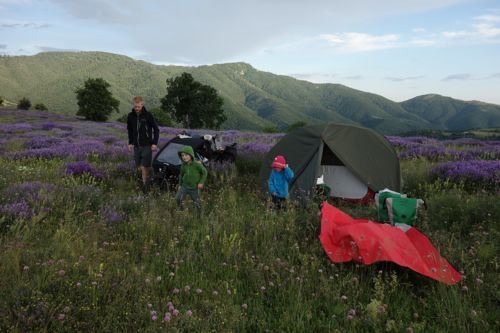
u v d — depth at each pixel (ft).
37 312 10.78
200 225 20.95
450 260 16.38
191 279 14.70
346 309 12.57
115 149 50.90
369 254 15.39
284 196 25.85
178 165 31.89
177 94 271.28
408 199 20.59
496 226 20.26
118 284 13.08
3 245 16.20
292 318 11.82
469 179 32.24
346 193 28.91
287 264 15.88
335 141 28.81
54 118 163.43
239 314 12.00
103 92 248.73
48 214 21.59
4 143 58.29
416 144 62.03
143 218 21.06
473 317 11.84
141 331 10.68
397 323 12.00
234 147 42.04
